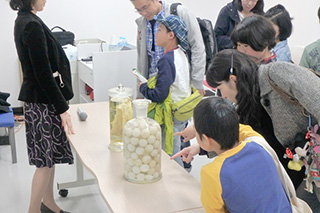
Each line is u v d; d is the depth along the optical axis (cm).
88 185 315
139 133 155
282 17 235
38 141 227
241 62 147
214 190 122
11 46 475
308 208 141
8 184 320
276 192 125
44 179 234
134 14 525
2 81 483
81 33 510
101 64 361
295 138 153
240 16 358
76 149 195
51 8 488
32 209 238
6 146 396
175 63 237
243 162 122
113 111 192
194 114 130
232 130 125
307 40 625
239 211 123
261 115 157
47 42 216
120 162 181
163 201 148
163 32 241
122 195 152
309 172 155
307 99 136
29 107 224
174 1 549
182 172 172
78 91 436
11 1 214
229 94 154
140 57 293
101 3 506
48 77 207
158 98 233
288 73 141
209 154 168
